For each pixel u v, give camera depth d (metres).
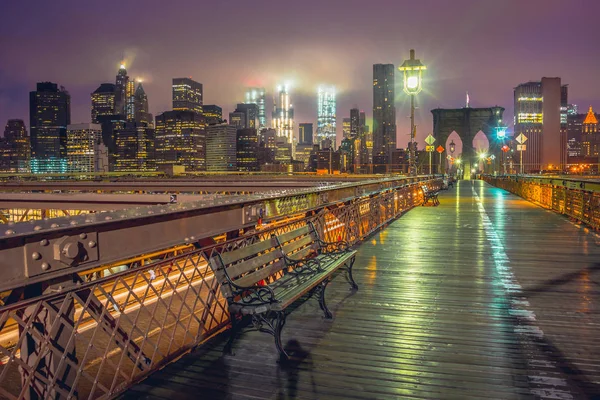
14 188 38.59
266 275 5.36
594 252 10.40
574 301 6.54
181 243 4.23
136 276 3.73
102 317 3.42
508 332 5.29
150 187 28.39
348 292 7.05
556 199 20.81
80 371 3.23
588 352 4.71
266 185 28.30
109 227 3.46
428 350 4.77
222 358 4.57
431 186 33.44
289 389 3.95
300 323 5.61
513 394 3.84
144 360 3.96
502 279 7.87
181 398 3.79
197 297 4.57
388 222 16.23
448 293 6.98
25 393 2.98
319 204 8.19
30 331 2.91
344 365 4.41
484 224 15.77
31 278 2.88
